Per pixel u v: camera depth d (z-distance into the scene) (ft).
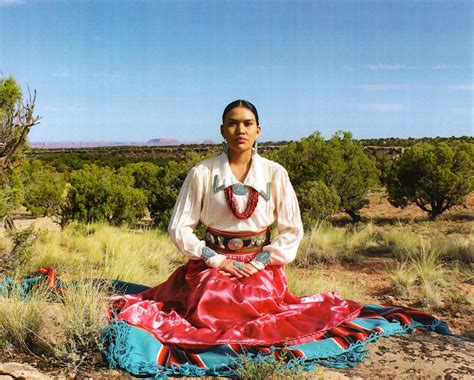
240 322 11.63
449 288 25.13
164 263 26.81
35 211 60.90
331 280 26.61
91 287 13.07
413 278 25.64
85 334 10.94
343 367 10.73
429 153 65.21
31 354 11.14
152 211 64.03
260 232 13.17
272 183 13.38
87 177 56.80
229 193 12.77
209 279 12.10
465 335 17.85
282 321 12.03
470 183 64.44
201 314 11.62
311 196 49.98
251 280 12.42
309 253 33.68
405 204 68.59
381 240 40.78
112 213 56.49
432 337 12.89
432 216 66.85
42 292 14.25
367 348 11.84
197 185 13.10
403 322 13.20
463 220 62.85
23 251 21.39
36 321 11.88
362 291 25.09
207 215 13.08
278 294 12.78
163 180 63.93
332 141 62.08
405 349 11.85
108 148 512.22
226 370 10.31
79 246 33.37
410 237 39.09
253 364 9.99
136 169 66.95
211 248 13.25
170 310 12.38
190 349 10.89
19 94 32.24
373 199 91.97
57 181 62.75
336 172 59.72
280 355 10.68
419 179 65.67
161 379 9.95
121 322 11.17
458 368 10.83
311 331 11.60
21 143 24.86
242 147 12.79
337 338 11.66
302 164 60.54
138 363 10.19
